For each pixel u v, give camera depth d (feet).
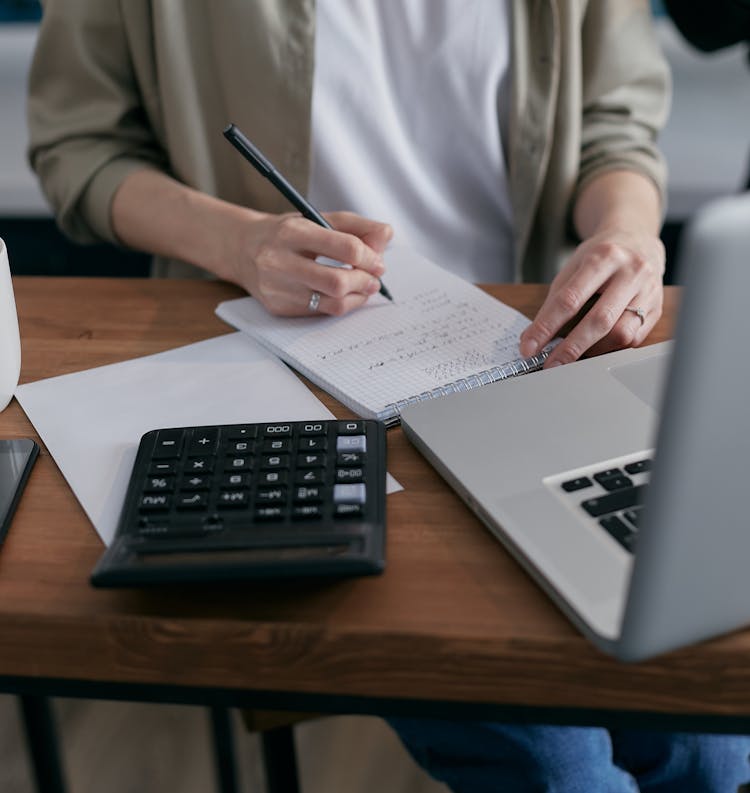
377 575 1.63
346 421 2.02
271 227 2.71
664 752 2.49
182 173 3.69
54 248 6.32
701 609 1.37
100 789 4.44
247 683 1.68
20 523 1.87
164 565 1.61
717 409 1.14
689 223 1.05
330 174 3.75
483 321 2.56
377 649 1.62
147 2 3.45
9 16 6.76
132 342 2.55
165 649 1.66
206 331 2.61
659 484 1.20
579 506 1.76
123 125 3.62
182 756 4.61
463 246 4.02
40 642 1.68
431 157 3.88
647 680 1.57
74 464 2.02
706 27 4.18
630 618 1.36
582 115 3.92
